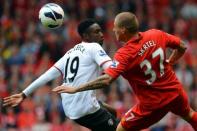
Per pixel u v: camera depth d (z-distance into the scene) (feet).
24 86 148.46
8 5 189.88
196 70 166.50
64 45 171.63
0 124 134.41
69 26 180.96
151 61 71.61
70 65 77.71
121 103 140.97
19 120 136.67
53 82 142.00
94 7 192.34
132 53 70.95
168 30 193.57
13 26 182.29
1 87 148.97
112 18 189.88
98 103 79.20
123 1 195.42
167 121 134.72
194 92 155.12
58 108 137.39
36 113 138.41
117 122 80.53
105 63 75.20
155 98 72.69
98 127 79.15
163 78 72.59
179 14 202.69
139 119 74.23
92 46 76.95
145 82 72.28
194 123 75.66
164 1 205.36
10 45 172.76
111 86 145.48
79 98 77.41
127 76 72.69
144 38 71.82
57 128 133.90
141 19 191.01
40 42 171.32
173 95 72.95
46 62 161.89
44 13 78.28
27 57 165.78
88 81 76.79
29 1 190.19
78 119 78.33
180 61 164.45
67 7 189.78
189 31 195.42
